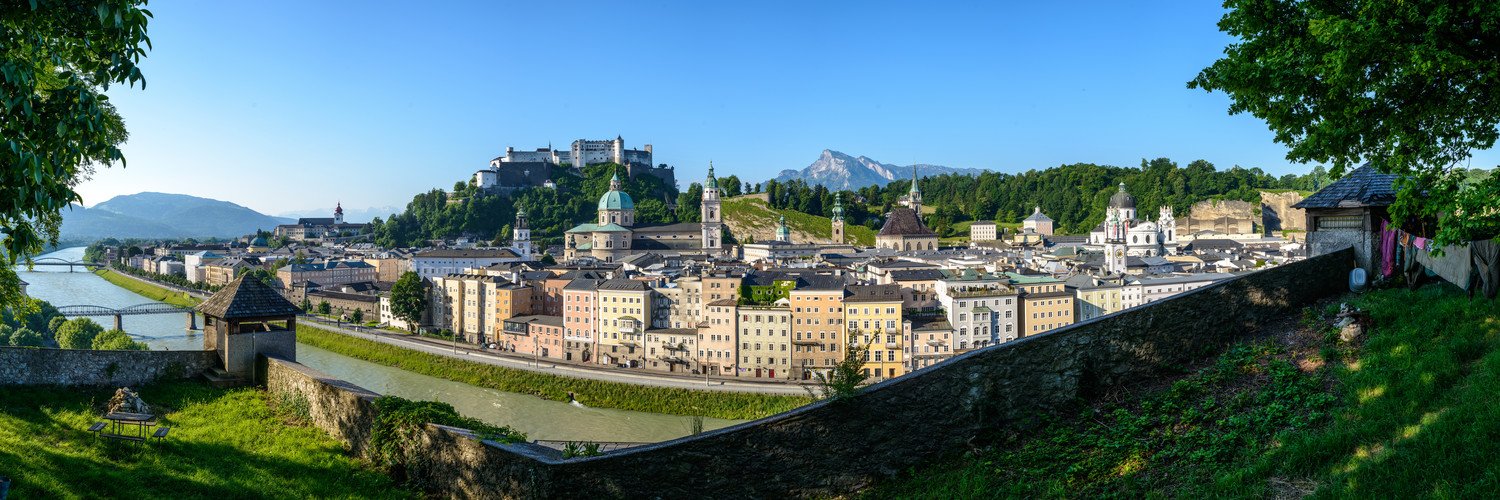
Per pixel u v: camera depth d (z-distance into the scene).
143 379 47.41
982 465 26.39
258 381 50.03
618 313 167.50
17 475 28.64
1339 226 35.47
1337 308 30.28
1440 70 23.52
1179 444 24.62
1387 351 25.66
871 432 27.50
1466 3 22.42
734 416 126.50
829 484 27.06
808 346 148.12
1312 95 27.42
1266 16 27.77
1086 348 29.39
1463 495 17.62
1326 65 24.66
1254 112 28.58
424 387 150.50
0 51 22.00
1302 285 33.03
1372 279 33.47
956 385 28.25
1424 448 19.48
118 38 23.39
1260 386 26.56
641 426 123.12
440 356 164.50
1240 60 28.06
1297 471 21.02
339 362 173.75
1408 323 27.08
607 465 26.11
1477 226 22.89
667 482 26.16
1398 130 25.67
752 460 26.67
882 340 145.50
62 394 42.84
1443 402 21.52
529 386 146.62
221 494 31.55
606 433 117.69
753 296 164.12
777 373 149.38
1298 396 25.00
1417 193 26.17
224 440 38.69
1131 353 29.81
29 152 20.53
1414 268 31.66
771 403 126.12
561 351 176.75
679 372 156.50
